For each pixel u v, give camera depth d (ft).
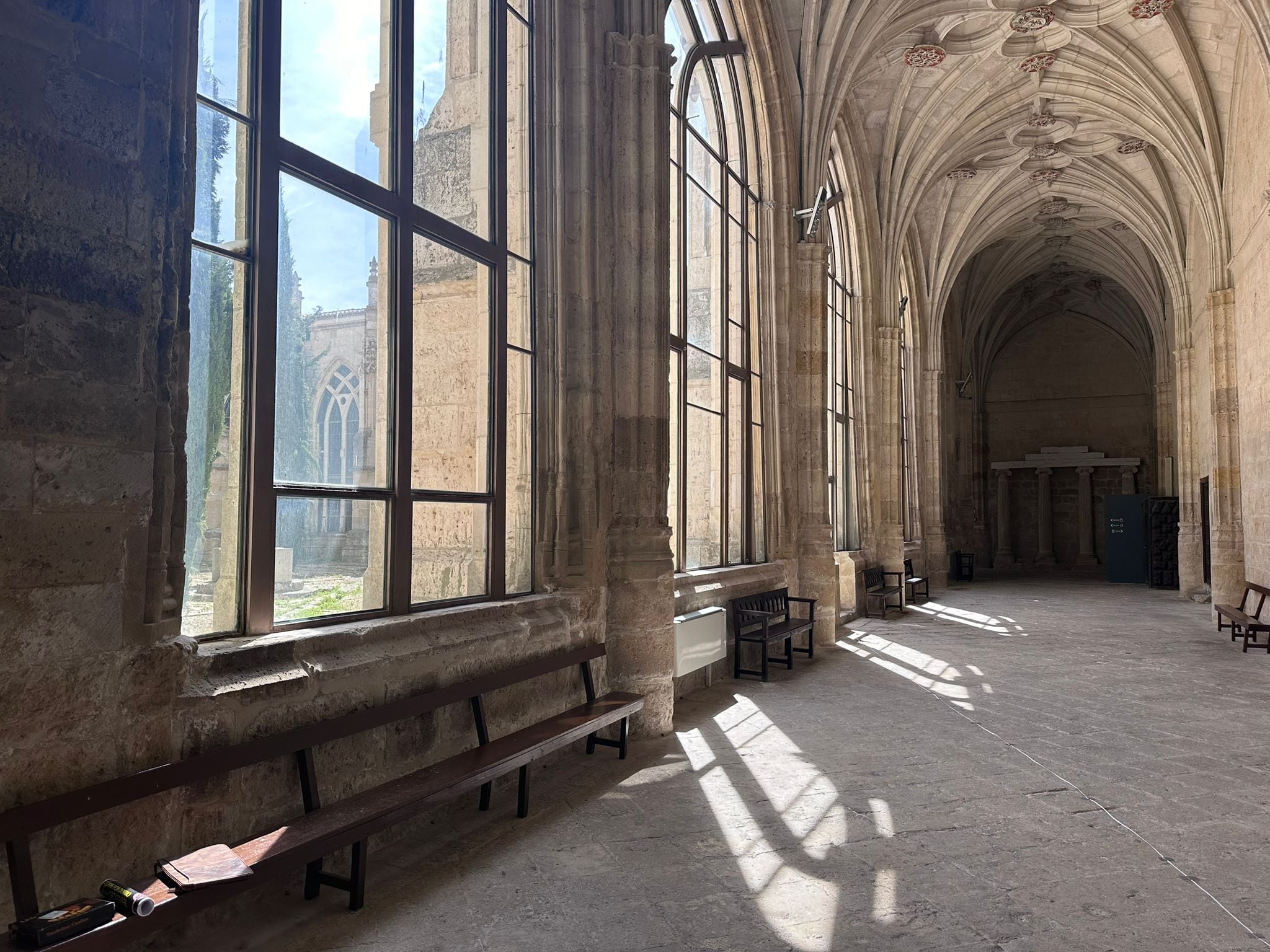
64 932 7.42
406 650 13.33
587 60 19.36
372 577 13.80
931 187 57.21
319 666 11.64
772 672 29.09
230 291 11.43
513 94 18.37
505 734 15.94
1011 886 11.52
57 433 8.27
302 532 12.53
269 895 11.01
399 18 14.78
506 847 12.95
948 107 48.62
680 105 27.12
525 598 17.44
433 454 15.49
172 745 9.47
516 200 18.35
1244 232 40.83
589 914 10.68
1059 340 97.40
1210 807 14.89
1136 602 56.03
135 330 9.05
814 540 34.91
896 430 53.21
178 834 9.64
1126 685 26.58
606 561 19.89
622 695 18.57
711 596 26.48
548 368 18.63
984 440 97.40
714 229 30.14
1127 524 76.23
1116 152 56.34
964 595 61.62
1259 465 39.01
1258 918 10.59
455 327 16.10
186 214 9.72
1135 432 93.91
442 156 16.07
